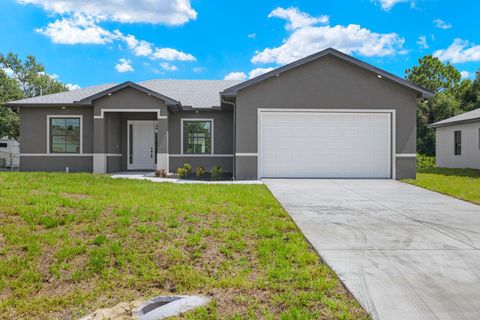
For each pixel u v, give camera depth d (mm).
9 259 3625
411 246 4395
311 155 11727
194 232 4598
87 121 14305
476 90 27609
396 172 11719
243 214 5703
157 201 6340
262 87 11625
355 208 6832
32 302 2971
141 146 15516
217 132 14977
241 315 2662
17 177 8422
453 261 3861
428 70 32344
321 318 2600
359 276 3410
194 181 11172
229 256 3895
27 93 35719
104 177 9750
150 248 4004
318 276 3379
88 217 4910
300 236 4742
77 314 2820
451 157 18750
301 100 11625
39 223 4602
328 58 11680
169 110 14516
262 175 11664
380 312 2715
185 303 2852
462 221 5824
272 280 3279
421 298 2961
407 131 11750
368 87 11703
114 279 3355
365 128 11758
